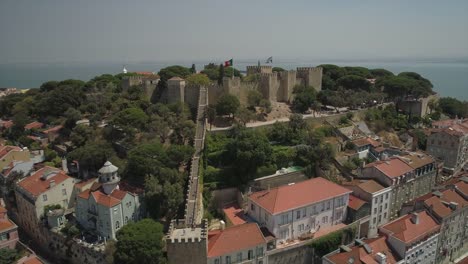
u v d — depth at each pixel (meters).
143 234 76.94
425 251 86.44
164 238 81.56
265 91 167.50
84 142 129.50
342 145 133.62
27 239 106.75
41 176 108.00
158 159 102.06
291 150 122.62
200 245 75.12
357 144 131.25
